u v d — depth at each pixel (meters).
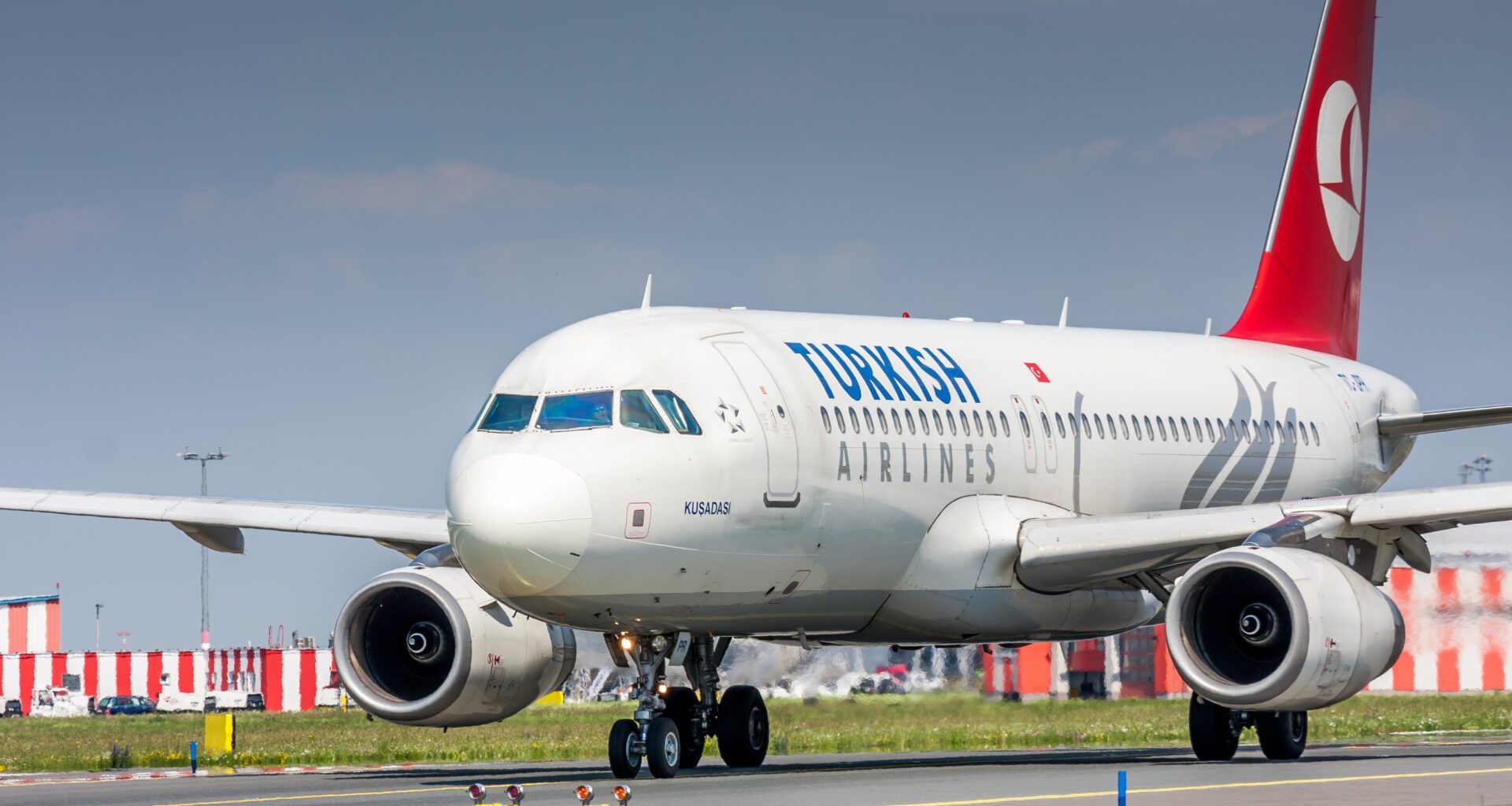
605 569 81.12
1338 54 137.12
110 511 101.06
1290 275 132.62
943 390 98.56
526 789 79.56
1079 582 98.50
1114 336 116.81
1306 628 82.69
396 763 107.19
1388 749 108.19
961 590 97.06
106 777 98.31
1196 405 114.88
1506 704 173.62
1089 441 106.19
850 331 98.69
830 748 117.56
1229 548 91.06
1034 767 90.81
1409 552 93.12
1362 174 139.38
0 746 152.50
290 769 102.38
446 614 90.56
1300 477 120.88
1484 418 124.94
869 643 101.75
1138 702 179.50
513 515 79.38
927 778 81.94
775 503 86.94
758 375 89.19
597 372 84.44
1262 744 97.31
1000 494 100.00
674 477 82.88
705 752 115.69
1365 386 129.12
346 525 98.62
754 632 93.00
